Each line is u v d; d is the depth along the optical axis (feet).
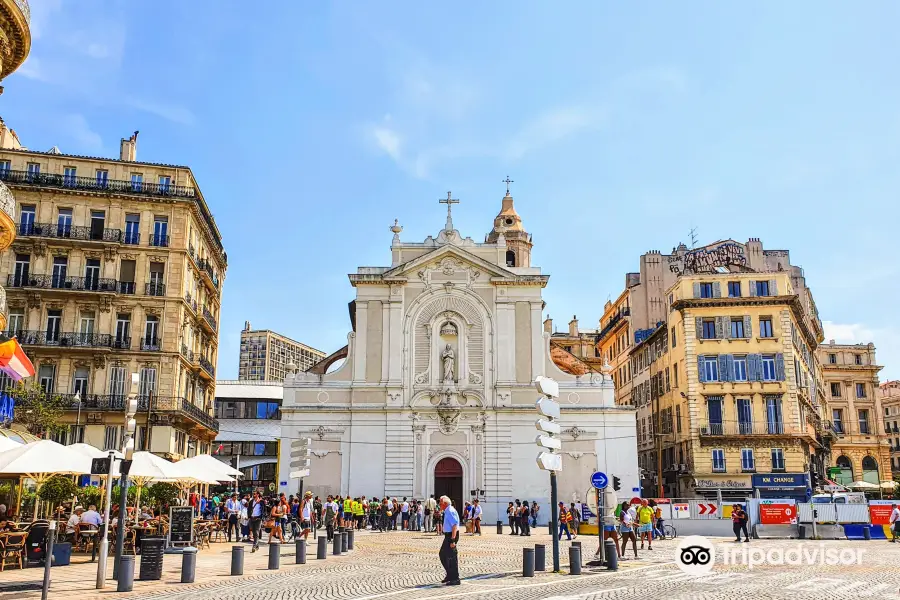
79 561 80.18
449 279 171.32
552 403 75.51
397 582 65.67
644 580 66.80
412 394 165.17
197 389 185.06
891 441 373.81
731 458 175.32
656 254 245.04
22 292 155.22
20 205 160.45
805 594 57.52
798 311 190.70
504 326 168.66
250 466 263.70
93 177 165.27
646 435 220.64
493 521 158.71
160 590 59.98
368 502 152.76
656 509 124.16
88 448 84.28
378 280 170.19
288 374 166.20
